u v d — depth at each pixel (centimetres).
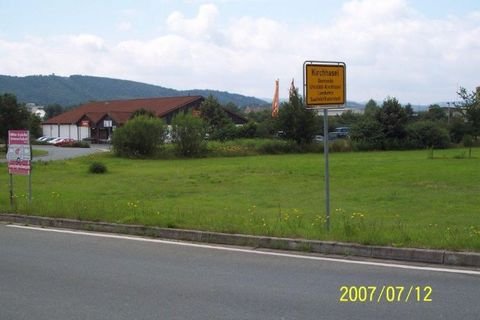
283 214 1277
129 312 561
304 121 5569
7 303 593
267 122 6600
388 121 6200
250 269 743
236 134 6375
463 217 1298
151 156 4666
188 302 595
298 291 636
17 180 2402
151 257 820
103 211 1180
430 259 775
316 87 903
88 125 9469
